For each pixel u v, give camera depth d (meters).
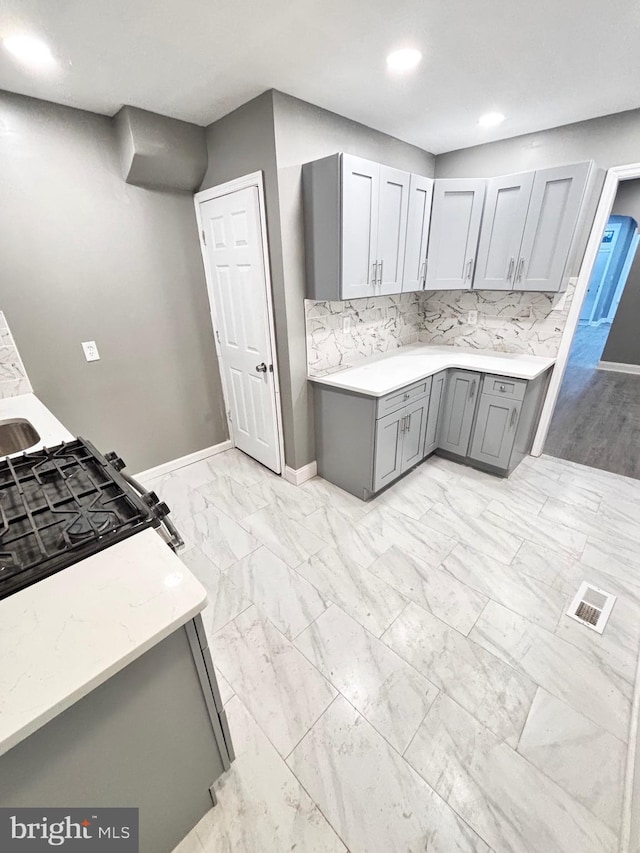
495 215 2.56
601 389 4.68
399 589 1.83
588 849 1.00
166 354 2.72
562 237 2.33
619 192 5.05
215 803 1.10
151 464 2.84
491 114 2.21
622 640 1.56
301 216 2.16
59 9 1.22
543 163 2.54
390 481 2.57
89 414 2.43
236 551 2.10
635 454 3.09
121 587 0.77
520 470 2.88
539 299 2.78
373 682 1.42
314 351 2.54
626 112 2.18
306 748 1.23
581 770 1.16
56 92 1.80
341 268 2.08
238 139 2.10
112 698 0.72
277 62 1.59
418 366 2.70
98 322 2.34
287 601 1.78
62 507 1.02
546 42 1.50
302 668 1.48
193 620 0.82
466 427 2.83
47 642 0.66
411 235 2.50
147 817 0.89
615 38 1.47
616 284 8.91
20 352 2.09
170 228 2.52
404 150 2.72
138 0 1.19
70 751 0.68
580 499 2.51
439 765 1.18
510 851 1.00
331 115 2.14
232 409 3.11
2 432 1.74
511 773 1.15
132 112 1.99
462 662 1.48
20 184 1.91
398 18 1.33
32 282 2.05
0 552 0.84
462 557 2.02
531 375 2.39
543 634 1.59
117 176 2.21
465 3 1.26
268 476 2.87
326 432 2.61
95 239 2.21
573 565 1.95
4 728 0.53
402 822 1.06
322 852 1.01
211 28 1.36
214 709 0.96
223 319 2.79
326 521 2.34
